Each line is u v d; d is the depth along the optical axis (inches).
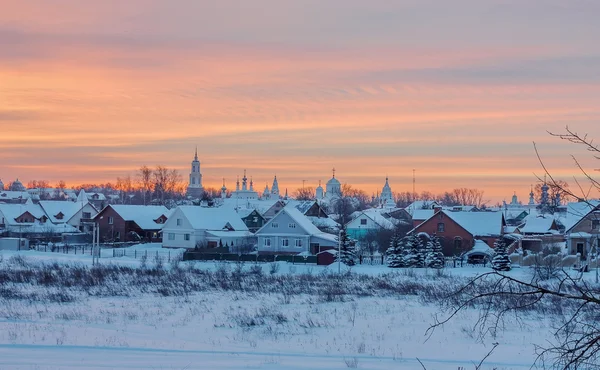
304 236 3031.5
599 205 343.0
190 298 1389.0
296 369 701.9
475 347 862.5
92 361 715.4
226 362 735.1
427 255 2482.8
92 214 4379.9
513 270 2220.7
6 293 1391.5
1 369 662.5
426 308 1234.6
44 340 845.8
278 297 1413.6
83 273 1866.4
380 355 803.4
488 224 2974.9
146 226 3757.4
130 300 1343.5
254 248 3282.5
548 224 3053.6
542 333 961.5
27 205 4468.5
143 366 695.7
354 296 1439.5
